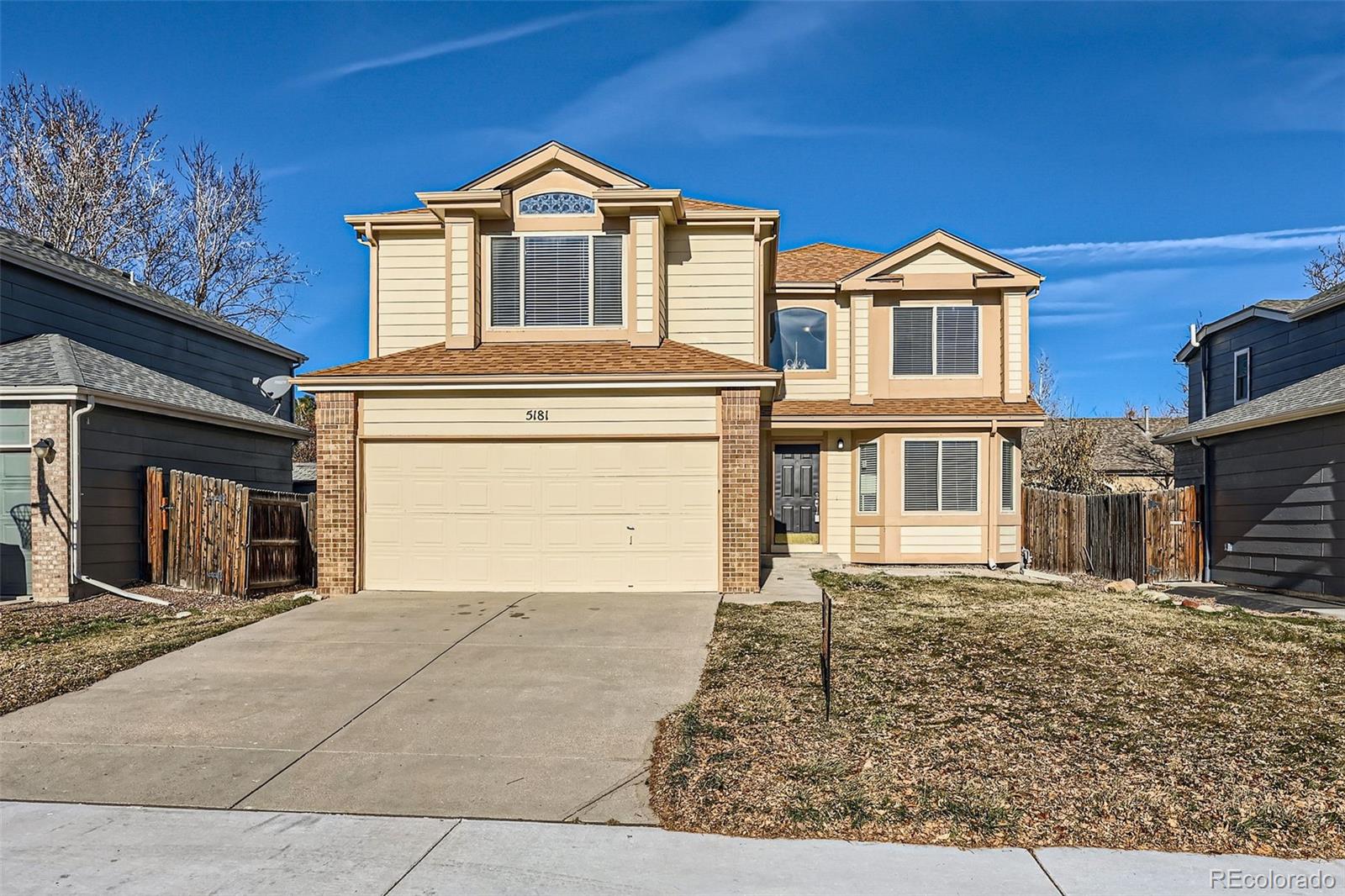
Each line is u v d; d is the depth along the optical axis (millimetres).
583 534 12203
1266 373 17438
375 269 14875
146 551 13352
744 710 6859
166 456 14398
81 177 25812
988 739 6211
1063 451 27344
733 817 5078
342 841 4820
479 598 11695
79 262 16594
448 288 13641
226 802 5379
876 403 17094
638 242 13594
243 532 12781
